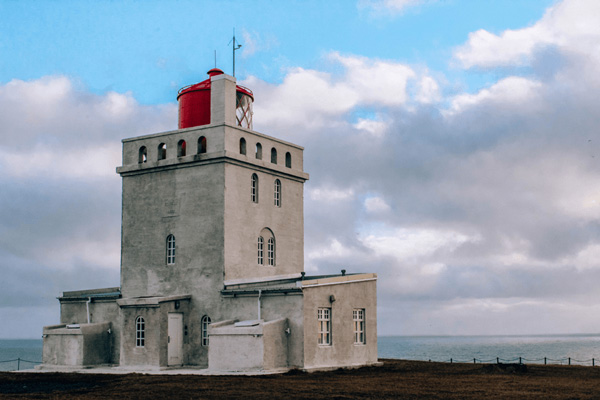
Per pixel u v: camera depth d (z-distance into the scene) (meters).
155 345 37.19
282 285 38.03
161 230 41.94
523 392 27.34
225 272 39.25
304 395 26.09
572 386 29.50
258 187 42.53
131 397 25.69
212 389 27.77
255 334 34.78
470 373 36.91
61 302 44.47
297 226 45.75
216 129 40.50
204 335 39.56
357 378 33.00
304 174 46.44
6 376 33.84
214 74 44.84
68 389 28.92
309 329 36.44
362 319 41.28
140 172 43.19
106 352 41.25
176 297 38.91
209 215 40.12
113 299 42.31
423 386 29.47
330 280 38.41
